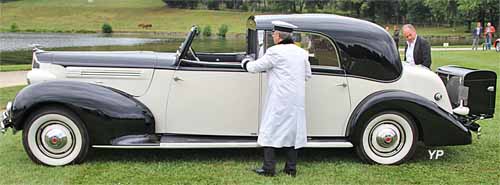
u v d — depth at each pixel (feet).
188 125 16.38
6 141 19.13
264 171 15.19
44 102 15.26
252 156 17.40
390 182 14.94
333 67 16.26
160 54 17.25
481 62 60.39
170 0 255.29
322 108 16.30
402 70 16.56
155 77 16.22
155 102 16.28
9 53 85.87
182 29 193.47
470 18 183.21
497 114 25.05
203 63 16.16
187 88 16.20
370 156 16.46
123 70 16.22
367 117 16.11
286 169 15.28
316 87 16.16
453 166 16.60
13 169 15.53
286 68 14.35
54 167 15.75
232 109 16.26
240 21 213.66
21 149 17.98
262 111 16.14
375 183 14.83
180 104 16.26
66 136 15.71
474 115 17.38
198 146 15.89
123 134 15.84
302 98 14.67
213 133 16.43
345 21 16.48
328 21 16.33
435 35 163.63
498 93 32.12
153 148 16.62
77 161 15.94
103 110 15.55
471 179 15.31
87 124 15.64
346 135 16.53
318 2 210.18
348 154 17.80
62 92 15.38
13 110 15.29
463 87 17.11
